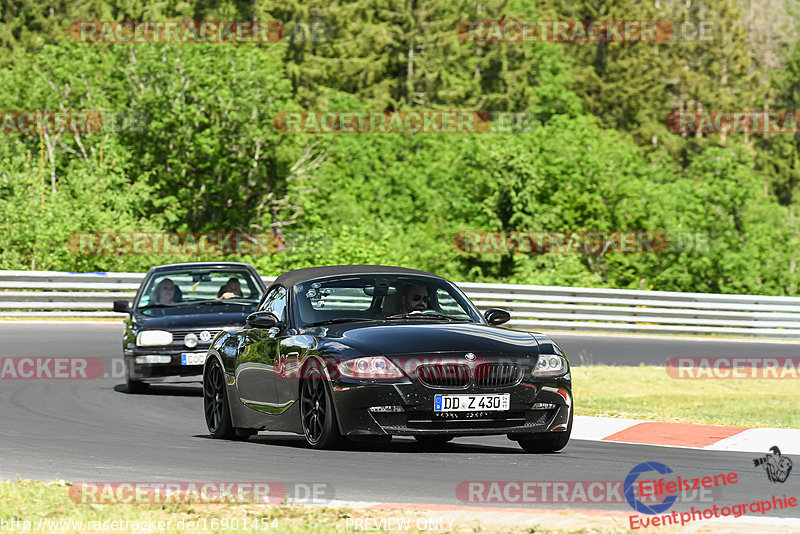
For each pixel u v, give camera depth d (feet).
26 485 71.20
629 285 426.10
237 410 100.27
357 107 653.71
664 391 158.51
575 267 383.04
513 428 85.87
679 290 432.66
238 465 82.07
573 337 244.63
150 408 128.67
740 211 441.27
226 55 435.12
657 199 445.78
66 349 191.72
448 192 451.94
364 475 76.79
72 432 106.63
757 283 432.66
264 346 96.37
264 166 444.55
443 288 98.73
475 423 85.10
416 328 89.25
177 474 78.23
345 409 84.89
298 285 98.22
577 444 99.09
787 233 444.14
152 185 431.43
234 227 431.02
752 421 121.60
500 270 408.87
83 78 431.02
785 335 263.29
